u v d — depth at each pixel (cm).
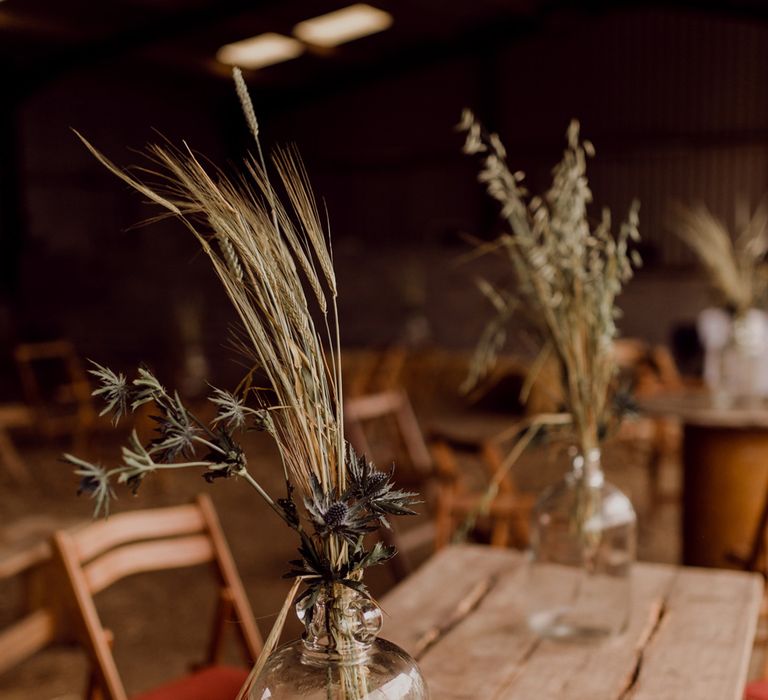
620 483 586
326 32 1098
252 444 718
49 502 564
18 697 303
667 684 150
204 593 407
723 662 158
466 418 528
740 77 1113
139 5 908
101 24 952
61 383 866
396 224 1288
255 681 109
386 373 795
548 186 1197
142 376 97
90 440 652
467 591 196
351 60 1191
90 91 1243
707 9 969
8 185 1069
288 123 1339
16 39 971
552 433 174
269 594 403
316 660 106
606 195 1175
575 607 166
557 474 616
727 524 358
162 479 578
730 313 384
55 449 700
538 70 1205
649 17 1147
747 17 950
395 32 1123
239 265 104
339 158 1311
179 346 820
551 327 168
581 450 169
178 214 101
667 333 919
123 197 1252
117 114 1273
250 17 998
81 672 319
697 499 364
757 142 1097
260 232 104
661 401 375
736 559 286
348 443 109
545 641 168
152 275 1014
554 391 179
